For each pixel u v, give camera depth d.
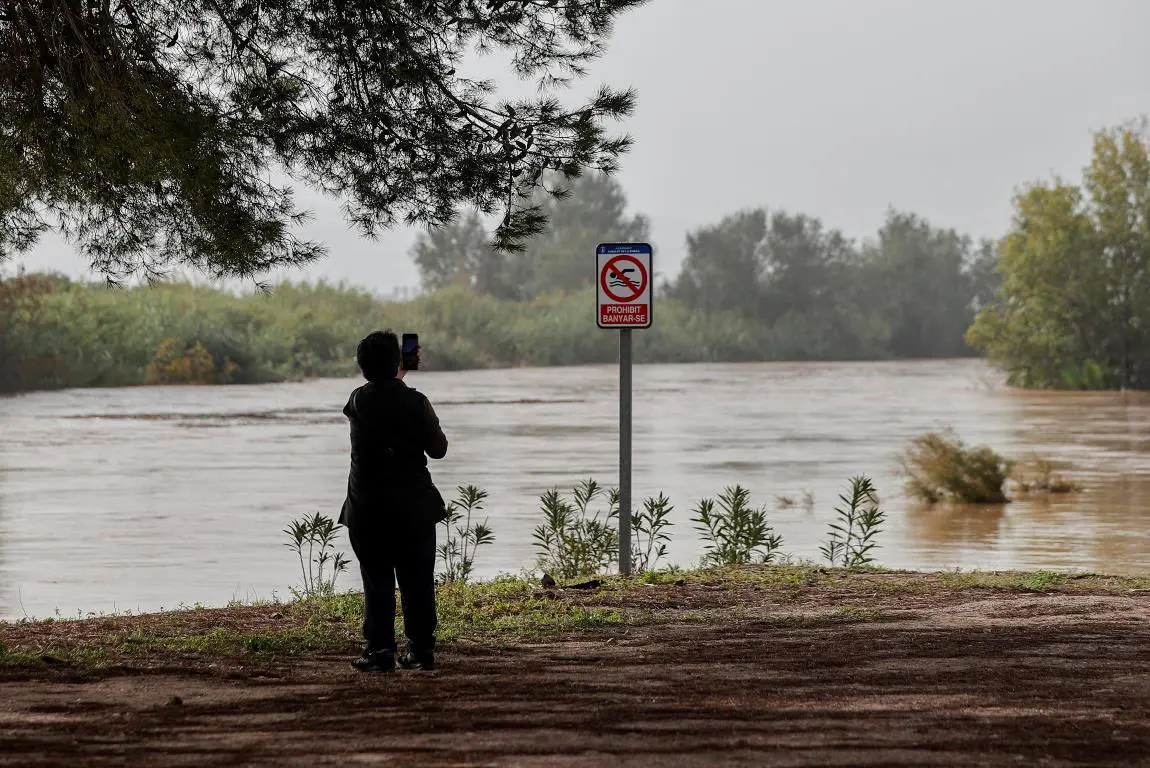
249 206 15.23
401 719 8.99
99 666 11.26
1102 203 99.81
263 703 9.63
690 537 25.20
